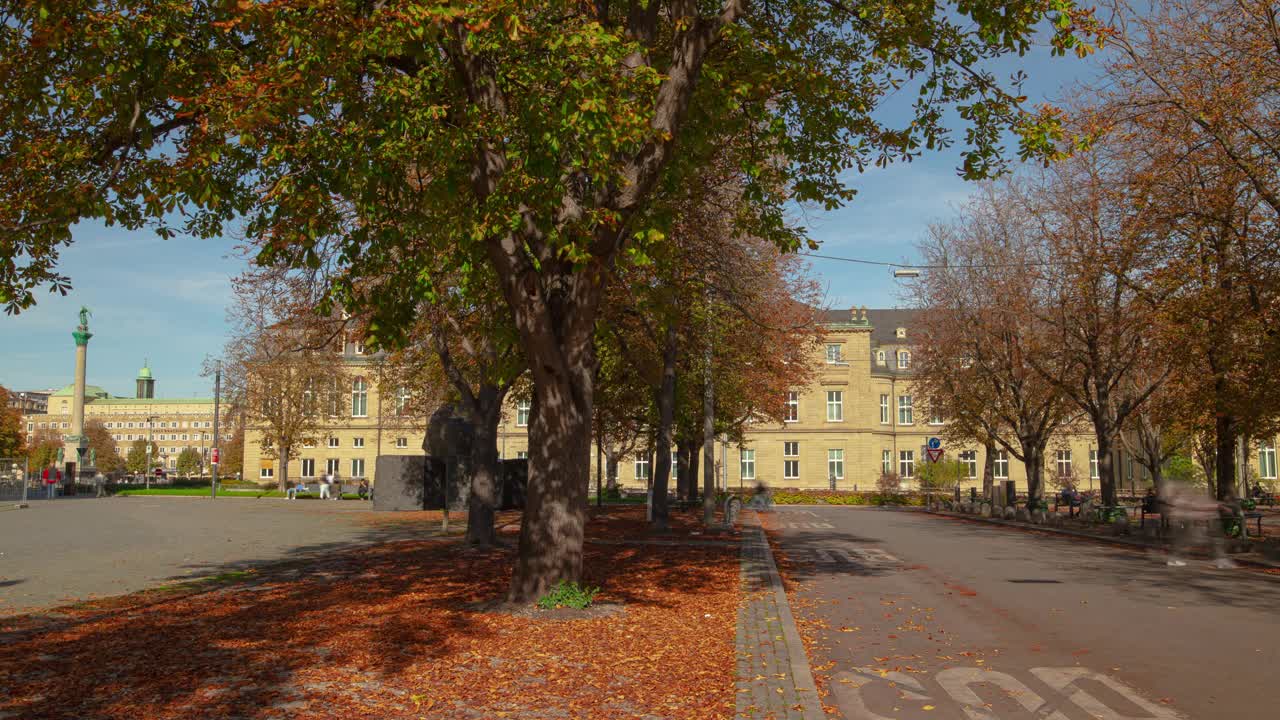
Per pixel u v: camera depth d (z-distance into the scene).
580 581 10.21
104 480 53.16
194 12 9.54
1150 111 18.98
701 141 11.69
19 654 7.59
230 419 55.38
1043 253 28.52
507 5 7.84
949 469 56.22
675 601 10.89
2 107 9.22
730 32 10.22
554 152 8.78
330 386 52.28
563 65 8.71
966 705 6.36
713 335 23.62
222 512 33.72
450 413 22.53
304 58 8.26
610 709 6.02
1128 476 64.69
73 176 9.66
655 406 31.89
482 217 9.22
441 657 7.48
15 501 41.97
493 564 14.91
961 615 10.42
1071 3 9.88
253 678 6.75
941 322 35.41
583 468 10.32
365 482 54.81
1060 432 47.22
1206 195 19.34
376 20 8.04
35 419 173.25
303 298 16.62
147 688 6.43
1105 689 6.83
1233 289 20.06
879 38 11.40
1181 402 23.30
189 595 11.23
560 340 10.21
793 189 13.08
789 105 12.89
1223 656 8.07
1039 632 9.30
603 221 9.18
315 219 9.66
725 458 66.94
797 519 34.84
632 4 10.68
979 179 11.90
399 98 8.67
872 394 73.81
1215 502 16.83
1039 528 29.34
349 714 5.84
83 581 12.71
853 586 13.18
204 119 8.59
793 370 36.59
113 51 8.77
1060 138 11.14
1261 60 17.36
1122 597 12.09
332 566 14.76
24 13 8.77
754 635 8.66
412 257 10.66
